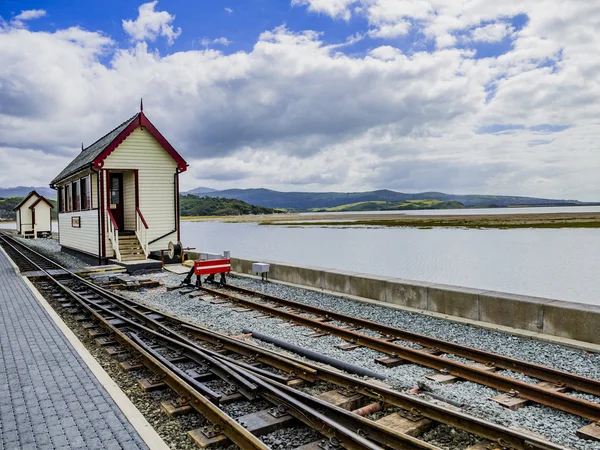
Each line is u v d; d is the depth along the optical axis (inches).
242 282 641.6
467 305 398.6
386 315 426.0
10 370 262.8
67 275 708.0
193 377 254.1
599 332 315.6
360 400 225.1
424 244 1937.7
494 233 2503.7
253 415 204.7
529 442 169.5
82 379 248.2
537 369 263.6
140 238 845.2
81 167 876.0
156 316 427.5
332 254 1583.4
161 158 886.4
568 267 1228.5
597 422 200.7
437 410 197.0
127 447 174.6
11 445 176.2
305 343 337.1
